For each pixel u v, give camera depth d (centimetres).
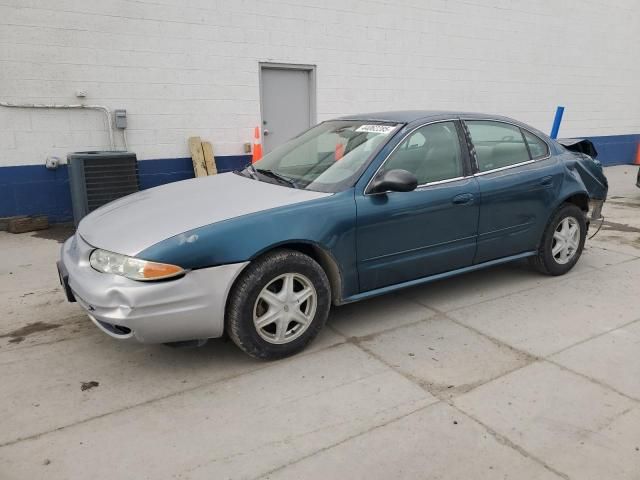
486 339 367
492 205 420
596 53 1299
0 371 325
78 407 288
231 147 823
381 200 362
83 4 683
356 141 396
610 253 575
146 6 721
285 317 332
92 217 369
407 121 398
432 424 272
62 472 238
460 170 408
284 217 327
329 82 895
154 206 350
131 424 272
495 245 434
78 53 692
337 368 328
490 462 244
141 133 753
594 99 1333
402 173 352
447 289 462
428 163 394
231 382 312
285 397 296
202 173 779
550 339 367
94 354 347
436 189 388
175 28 746
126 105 734
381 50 935
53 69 682
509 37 1112
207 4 761
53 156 703
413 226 378
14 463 243
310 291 339
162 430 268
